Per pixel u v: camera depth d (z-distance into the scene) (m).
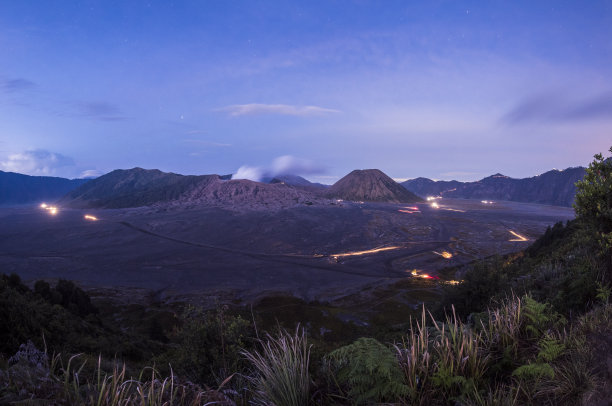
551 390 2.45
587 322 3.27
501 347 3.22
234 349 5.15
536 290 6.52
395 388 2.46
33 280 139.38
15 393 2.20
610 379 2.34
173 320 74.06
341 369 2.87
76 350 11.55
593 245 5.13
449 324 3.01
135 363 13.77
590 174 5.13
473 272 15.09
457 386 2.66
